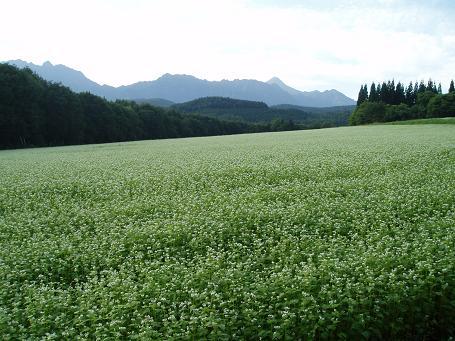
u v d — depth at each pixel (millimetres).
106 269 10531
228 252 10641
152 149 43594
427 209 13062
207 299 7828
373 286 7699
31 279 10242
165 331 7215
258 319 7336
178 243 11789
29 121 70500
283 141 44875
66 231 13539
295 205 14008
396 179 17688
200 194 17547
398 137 40719
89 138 84812
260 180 19719
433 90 140125
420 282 7848
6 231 13711
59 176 23516
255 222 12703
